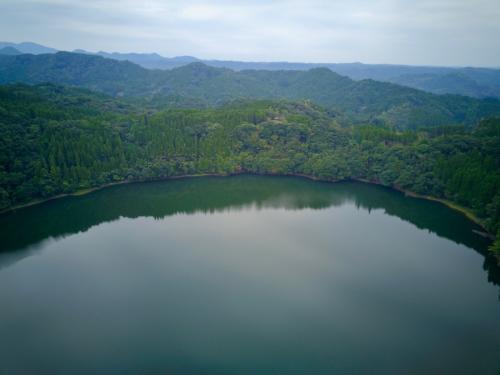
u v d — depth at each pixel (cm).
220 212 17425
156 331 8900
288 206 18350
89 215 16662
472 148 19650
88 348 8350
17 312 9606
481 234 14588
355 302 10162
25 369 7756
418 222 16075
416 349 8388
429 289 10850
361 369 7794
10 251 13012
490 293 10675
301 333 8869
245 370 7738
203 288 10781
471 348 8450
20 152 17888
